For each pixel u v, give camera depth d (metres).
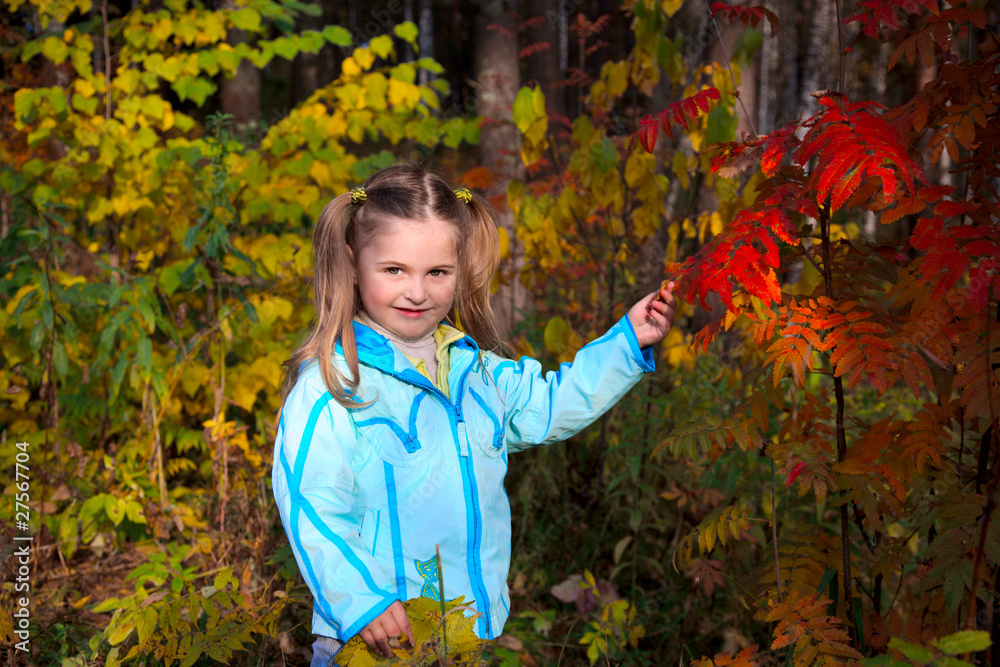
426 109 3.37
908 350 1.38
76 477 2.60
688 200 3.09
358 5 17.19
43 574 2.37
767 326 1.50
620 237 3.03
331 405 1.43
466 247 1.73
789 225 1.42
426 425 1.48
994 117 1.46
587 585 2.38
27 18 4.49
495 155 4.52
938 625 1.57
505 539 1.57
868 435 1.54
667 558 2.56
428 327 1.53
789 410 1.72
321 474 1.40
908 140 1.48
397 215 1.46
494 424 1.60
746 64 2.49
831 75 13.34
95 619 2.28
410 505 1.44
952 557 1.32
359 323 1.53
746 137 1.67
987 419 1.34
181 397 3.10
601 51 8.29
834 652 1.37
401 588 1.42
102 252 3.35
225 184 2.82
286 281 2.96
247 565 2.32
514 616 2.46
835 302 1.54
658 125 1.66
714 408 2.76
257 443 2.89
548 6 6.64
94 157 3.26
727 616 2.30
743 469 2.46
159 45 3.43
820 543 1.68
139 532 2.70
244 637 1.70
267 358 2.89
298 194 3.15
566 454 2.96
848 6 9.59
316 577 1.34
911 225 1.80
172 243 3.26
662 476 2.77
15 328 2.89
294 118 3.24
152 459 2.84
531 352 2.85
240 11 3.38
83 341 3.05
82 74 3.30
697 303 1.61
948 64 1.44
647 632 2.37
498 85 4.73
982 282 1.28
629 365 1.63
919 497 1.52
